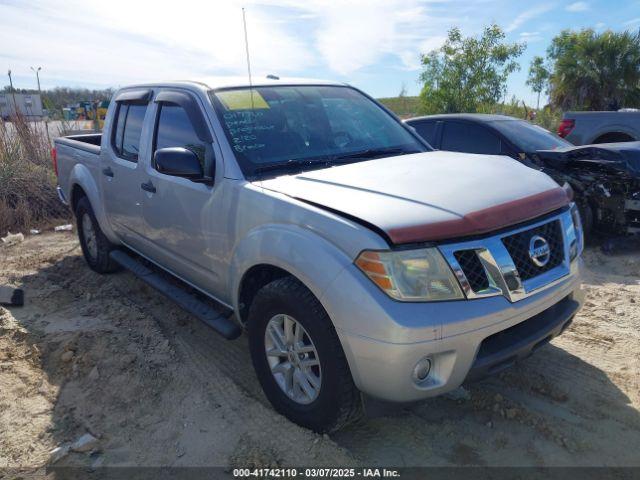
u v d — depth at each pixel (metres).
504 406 3.25
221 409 3.31
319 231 2.76
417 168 3.36
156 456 2.96
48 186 8.88
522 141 6.92
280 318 3.04
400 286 2.50
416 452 2.91
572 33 20.81
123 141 4.79
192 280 4.04
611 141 9.71
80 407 3.44
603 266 5.77
